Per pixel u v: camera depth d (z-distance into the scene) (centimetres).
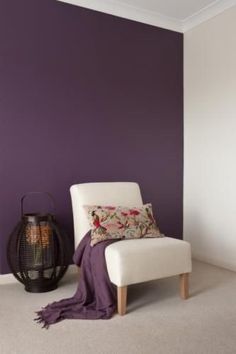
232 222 319
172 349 176
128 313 221
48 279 262
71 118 310
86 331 196
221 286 274
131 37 341
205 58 346
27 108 289
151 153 355
